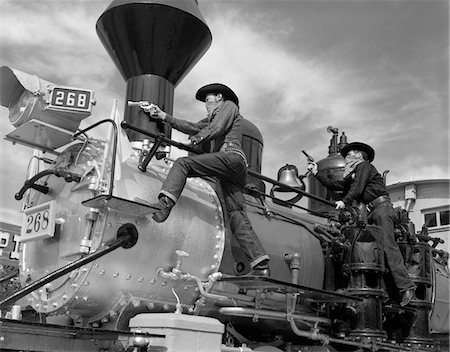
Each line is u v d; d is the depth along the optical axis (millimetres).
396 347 5383
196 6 5102
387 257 5270
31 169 4391
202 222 4246
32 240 4012
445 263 7617
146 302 3947
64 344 3393
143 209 3721
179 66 5020
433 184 9102
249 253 4141
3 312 4141
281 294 4805
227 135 4320
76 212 3871
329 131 7121
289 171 6395
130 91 4938
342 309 5160
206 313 4410
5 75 4004
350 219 5363
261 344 4895
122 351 3561
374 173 5539
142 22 4766
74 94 3918
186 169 3979
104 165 3773
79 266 3457
